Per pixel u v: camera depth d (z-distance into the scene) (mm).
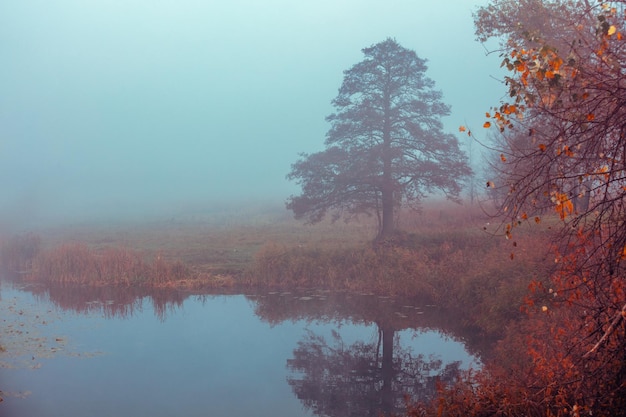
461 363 14383
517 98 5996
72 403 11609
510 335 12883
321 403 11688
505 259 17781
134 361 14680
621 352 6926
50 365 14258
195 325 18734
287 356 15234
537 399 7891
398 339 16922
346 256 26531
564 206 5617
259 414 11211
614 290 6523
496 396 8375
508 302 15547
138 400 11797
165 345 16141
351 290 24078
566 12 12492
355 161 28625
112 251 27531
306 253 27406
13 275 27859
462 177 29016
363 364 14547
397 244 26625
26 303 21656
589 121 5570
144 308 21188
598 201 6320
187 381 13094
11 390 12391
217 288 24938
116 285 25297
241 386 12867
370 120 27922
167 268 26188
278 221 51281
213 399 11961
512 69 6035
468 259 21719
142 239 40094
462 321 18094
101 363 14500
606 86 5660
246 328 18375
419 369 14031
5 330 17547
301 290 24359
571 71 5719
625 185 5766
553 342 9414
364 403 11812
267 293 23875
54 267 26500
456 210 35094
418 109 28453
